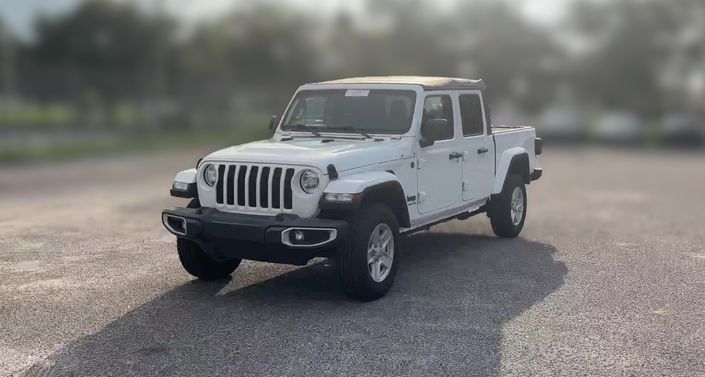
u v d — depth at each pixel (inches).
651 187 620.7
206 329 230.5
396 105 295.9
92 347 214.8
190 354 208.8
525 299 263.4
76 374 194.7
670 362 201.8
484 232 402.6
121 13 1541.6
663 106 1966.0
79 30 1574.8
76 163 824.9
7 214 451.8
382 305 256.2
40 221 425.4
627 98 1983.3
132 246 354.9
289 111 316.5
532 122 1455.5
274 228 241.9
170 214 264.2
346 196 242.8
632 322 236.7
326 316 243.4
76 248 349.7
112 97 1186.6
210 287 281.0
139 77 1237.1
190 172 276.5
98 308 252.5
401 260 329.4
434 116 304.8
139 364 201.5
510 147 376.8
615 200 535.8
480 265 318.3
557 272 304.5
